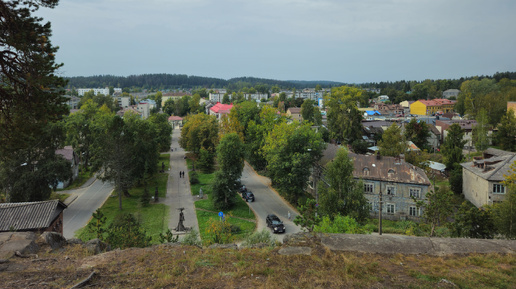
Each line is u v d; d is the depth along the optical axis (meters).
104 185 60.44
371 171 46.72
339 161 33.44
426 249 11.34
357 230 23.78
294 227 40.56
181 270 10.01
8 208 26.77
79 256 11.86
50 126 42.66
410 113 171.62
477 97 116.19
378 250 11.26
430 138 92.62
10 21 11.63
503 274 9.66
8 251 11.63
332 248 11.39
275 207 48.66
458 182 54.72
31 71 12.30
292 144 48.88
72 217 42.62
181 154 99.38
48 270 10.09
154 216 43.41
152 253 11.54
